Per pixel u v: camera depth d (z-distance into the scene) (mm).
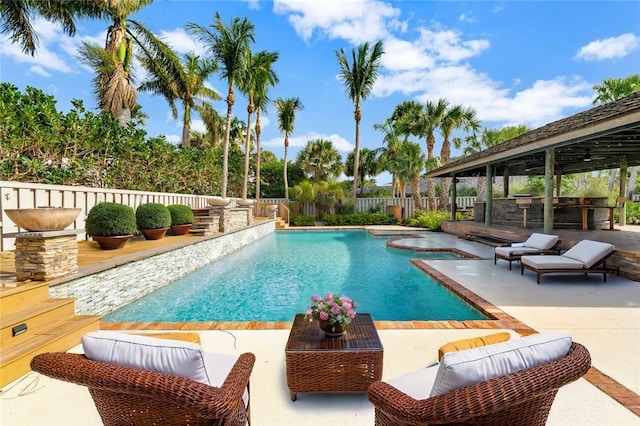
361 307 4906
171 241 7148
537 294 4777
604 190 15133
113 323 3719
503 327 3541
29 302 3250
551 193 7758
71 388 2443
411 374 1930
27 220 3457
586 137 6398
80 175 7328
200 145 24750
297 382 2271
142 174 9648
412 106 20703
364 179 27688
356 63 18172
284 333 3449
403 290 5762
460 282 5500
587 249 5586
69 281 3824
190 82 15109
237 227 10734
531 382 1232
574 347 1475
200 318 4555
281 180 24672
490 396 1192
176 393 1279
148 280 5555
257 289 5945
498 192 20328
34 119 6035
